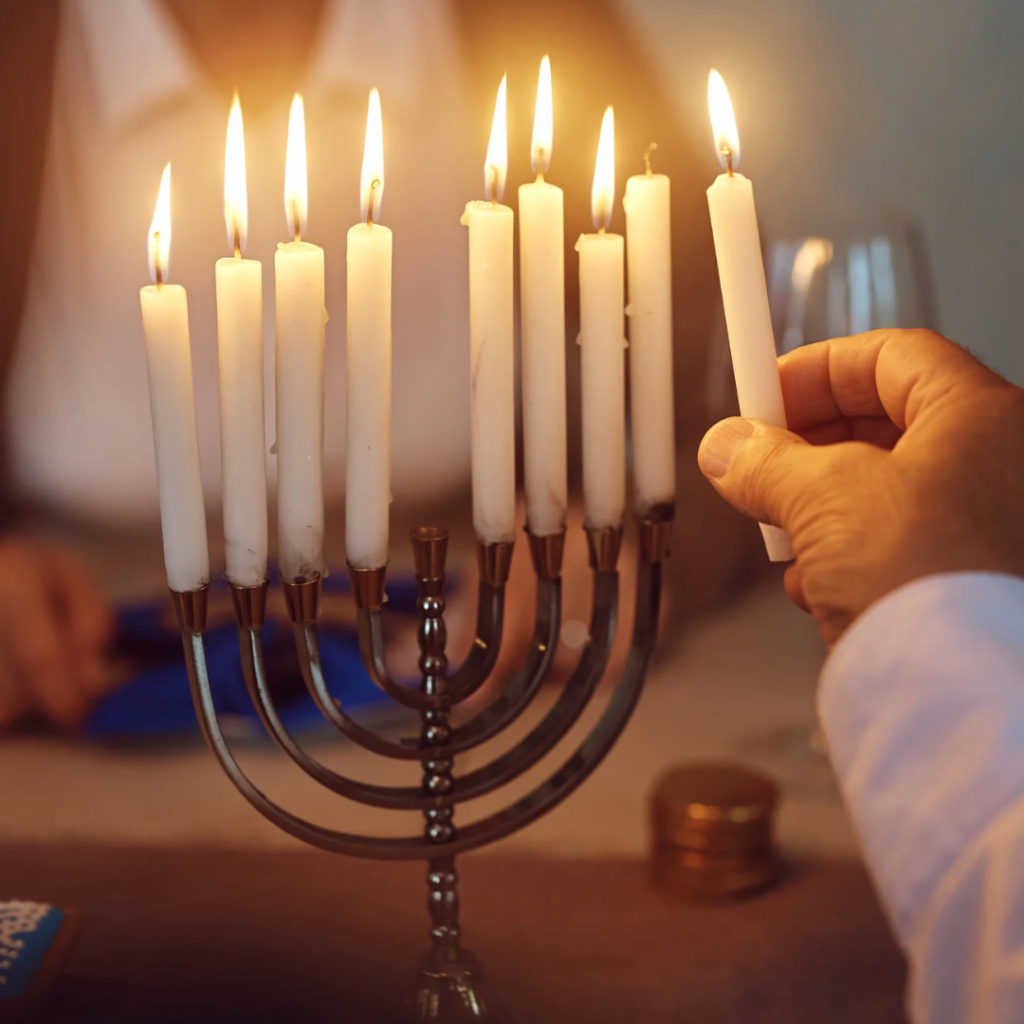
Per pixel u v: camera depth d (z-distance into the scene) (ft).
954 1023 1.39
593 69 3.60
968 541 1.50
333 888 2.08
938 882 1.40
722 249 1.66
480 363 1.69
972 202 3.59
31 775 2.32
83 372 3.72
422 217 3.75
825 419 1.90
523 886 2.08
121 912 2.02
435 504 3.71
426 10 3.66
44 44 3.59
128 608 2.70
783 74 3.56
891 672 1.45
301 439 1.63
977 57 3.48
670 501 1.74
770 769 2.32
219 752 1.69
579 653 2.64
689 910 2.03
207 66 3.67
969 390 1.64
